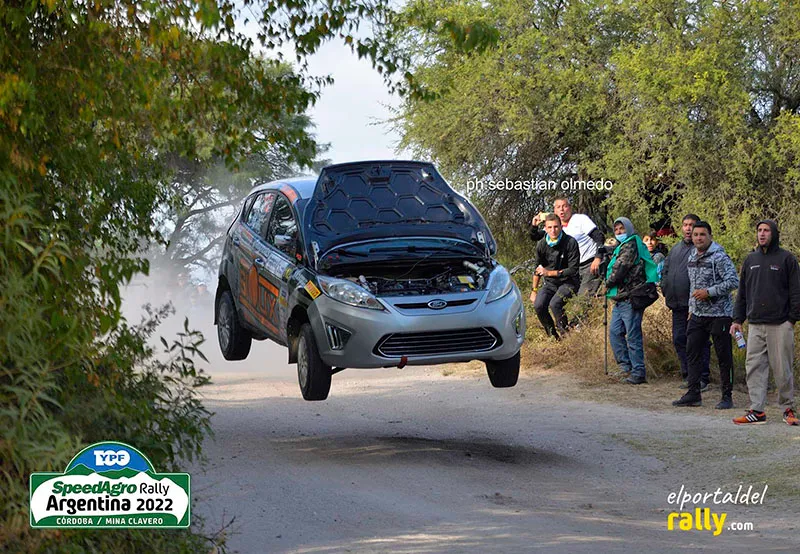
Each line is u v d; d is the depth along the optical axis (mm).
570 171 41219
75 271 7531
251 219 20297
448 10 36219
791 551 10133
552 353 24844
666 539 10859
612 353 24156
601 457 15930
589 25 38688
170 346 8406
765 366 18203
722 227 33969
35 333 6785
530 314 27562
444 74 39250
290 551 9734
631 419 18812
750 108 36281
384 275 16906
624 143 36406
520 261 41688
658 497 13562
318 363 16312
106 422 7922
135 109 9266
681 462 15594
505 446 16609
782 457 15562
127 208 9695
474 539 10336
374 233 17188
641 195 37094
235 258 20312
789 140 33969
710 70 34656
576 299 25562
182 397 8539
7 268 6672
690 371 20031
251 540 10234
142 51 8930
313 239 17094
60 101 8305
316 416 19031
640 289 22453
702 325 19859
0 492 6379
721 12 36219
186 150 10305
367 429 17812
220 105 9938
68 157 8453
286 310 17391
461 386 22688
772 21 36906
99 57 8414
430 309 15844
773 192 35031
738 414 19141
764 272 18000
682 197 35562
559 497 13305
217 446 15648
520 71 39344
